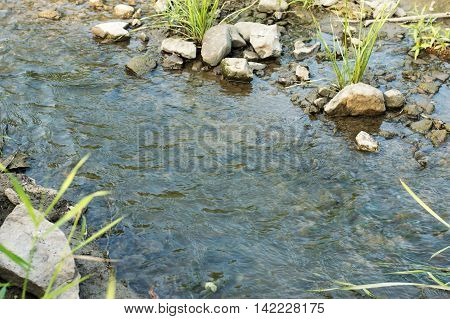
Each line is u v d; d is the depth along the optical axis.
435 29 4.07
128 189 3.37
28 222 3.05
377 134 3.61
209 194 3.35
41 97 3.81
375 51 4.08
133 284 3.06
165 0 4.48
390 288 3.06
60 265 2.74
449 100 3.77
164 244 3.18
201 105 3.79
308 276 3.09
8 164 3.45
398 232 3.22
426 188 3.36
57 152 3.53
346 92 3.68
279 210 3.30
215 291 3.04
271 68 4.02
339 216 3.27
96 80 3.92
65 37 4.23
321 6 4.46
